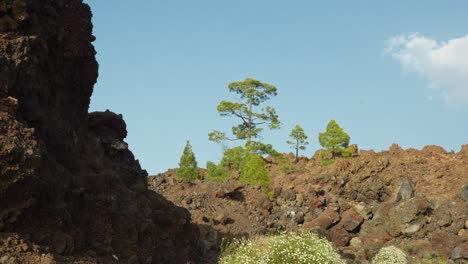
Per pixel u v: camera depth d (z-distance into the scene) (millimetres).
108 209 15109
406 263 23656
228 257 15789
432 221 28594
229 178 43906
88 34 17281
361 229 30172
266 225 30312
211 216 28078
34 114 13352
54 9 15555
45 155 12703
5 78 12367
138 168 20766
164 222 18906
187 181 35812
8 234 11156
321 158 45219
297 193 37344
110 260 13930
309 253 14875
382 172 36438
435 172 34906
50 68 14859
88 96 17969
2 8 13125
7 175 11031
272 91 61969
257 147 52219
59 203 12914
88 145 17875
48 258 11086
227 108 60875
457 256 24438
